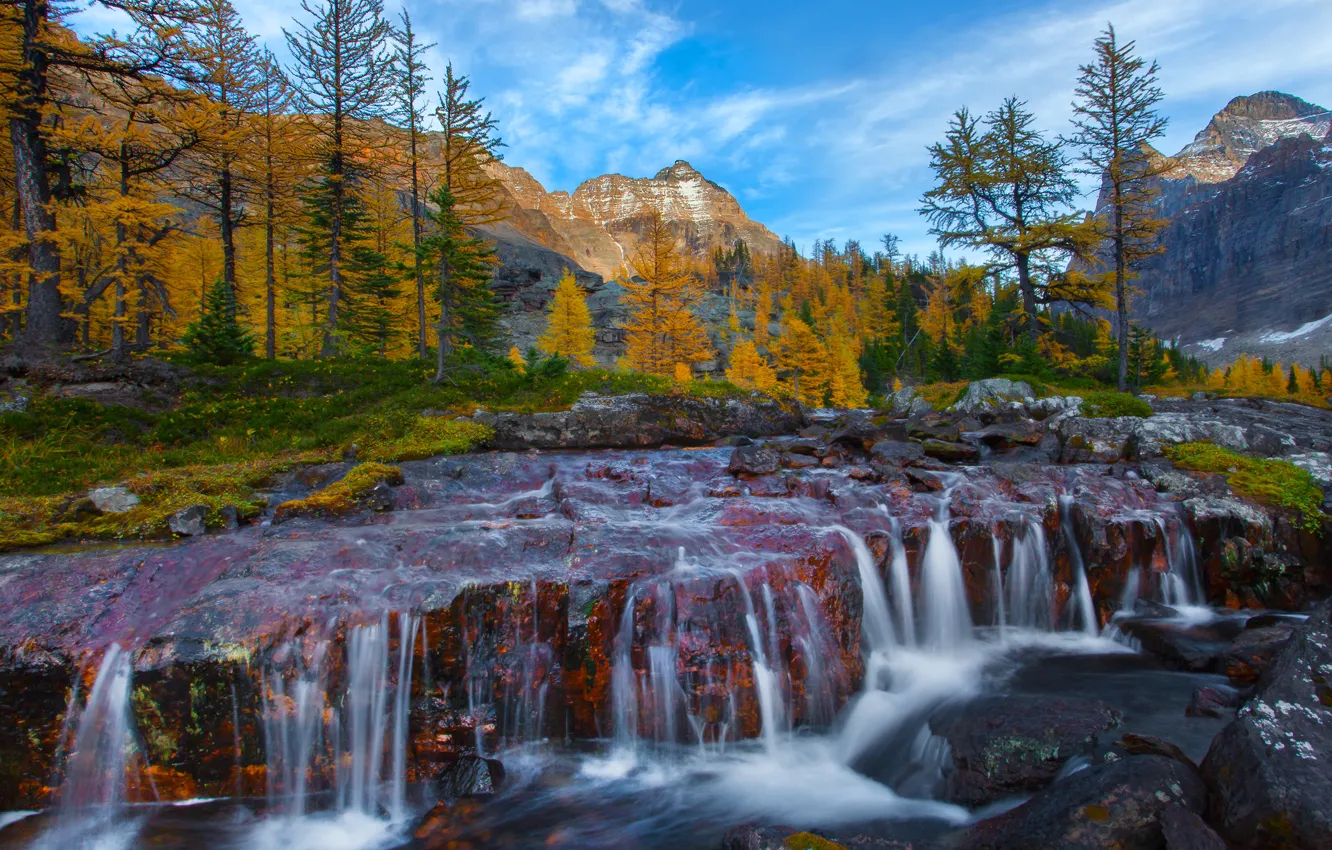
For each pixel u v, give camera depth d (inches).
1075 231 1072.2
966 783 224.4
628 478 444.1
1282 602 382.3
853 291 4505.4
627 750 261.9
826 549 314.3
